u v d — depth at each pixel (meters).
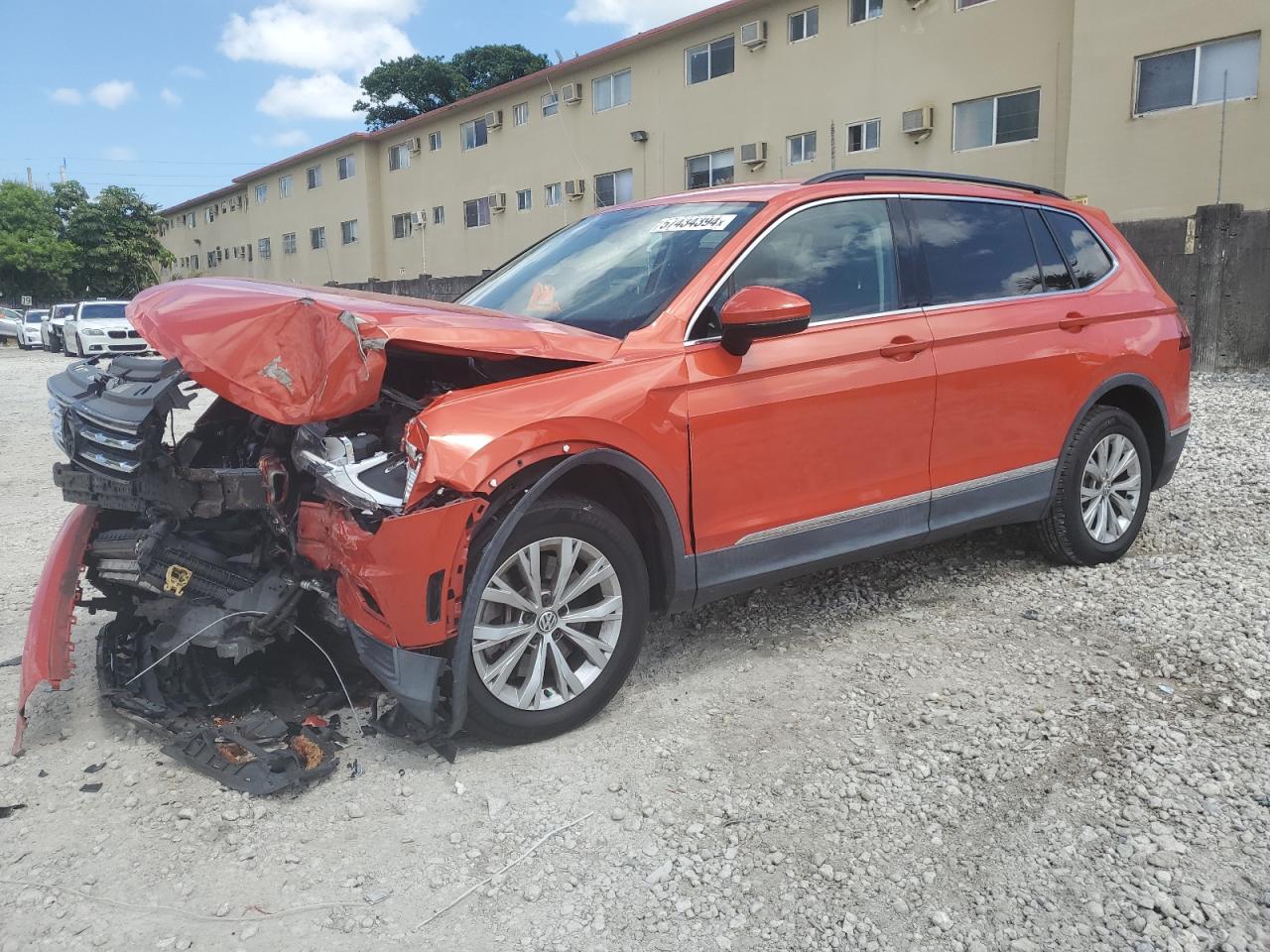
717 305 3.54
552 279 4.09
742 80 22.94
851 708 3.42
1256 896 2.40
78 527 3.52
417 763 3.08
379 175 37.16
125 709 3.27
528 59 48.16
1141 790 2.84
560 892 2.50
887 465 3.94
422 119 33.41
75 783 2.99
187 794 2.92
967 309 4.23
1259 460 7.25
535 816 2.81
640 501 3.38
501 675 3.07
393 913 2.42
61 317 28.20
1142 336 4.90
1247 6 14.45
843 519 3.84
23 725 3.18
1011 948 2.27
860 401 3.80
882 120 20.19
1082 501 4.75
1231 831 2.66
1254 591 4.43
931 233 4.25
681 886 2.52
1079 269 4.82
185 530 3.31
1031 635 4.02
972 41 18.50
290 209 42.53
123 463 3.05
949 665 3.75
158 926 2.37
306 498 3.31
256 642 3.24
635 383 3.25
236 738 3.09
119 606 3.71
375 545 2.83
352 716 3.33
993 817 2.76
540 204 29.45
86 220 48.19
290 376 2.92
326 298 3.16
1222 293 12.24
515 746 3.19
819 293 3.81
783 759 3.10
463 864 2.61
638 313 3.55
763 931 2.35
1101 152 16.34
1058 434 4.55
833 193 3.99
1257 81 14.52
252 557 3.30
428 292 27.86
